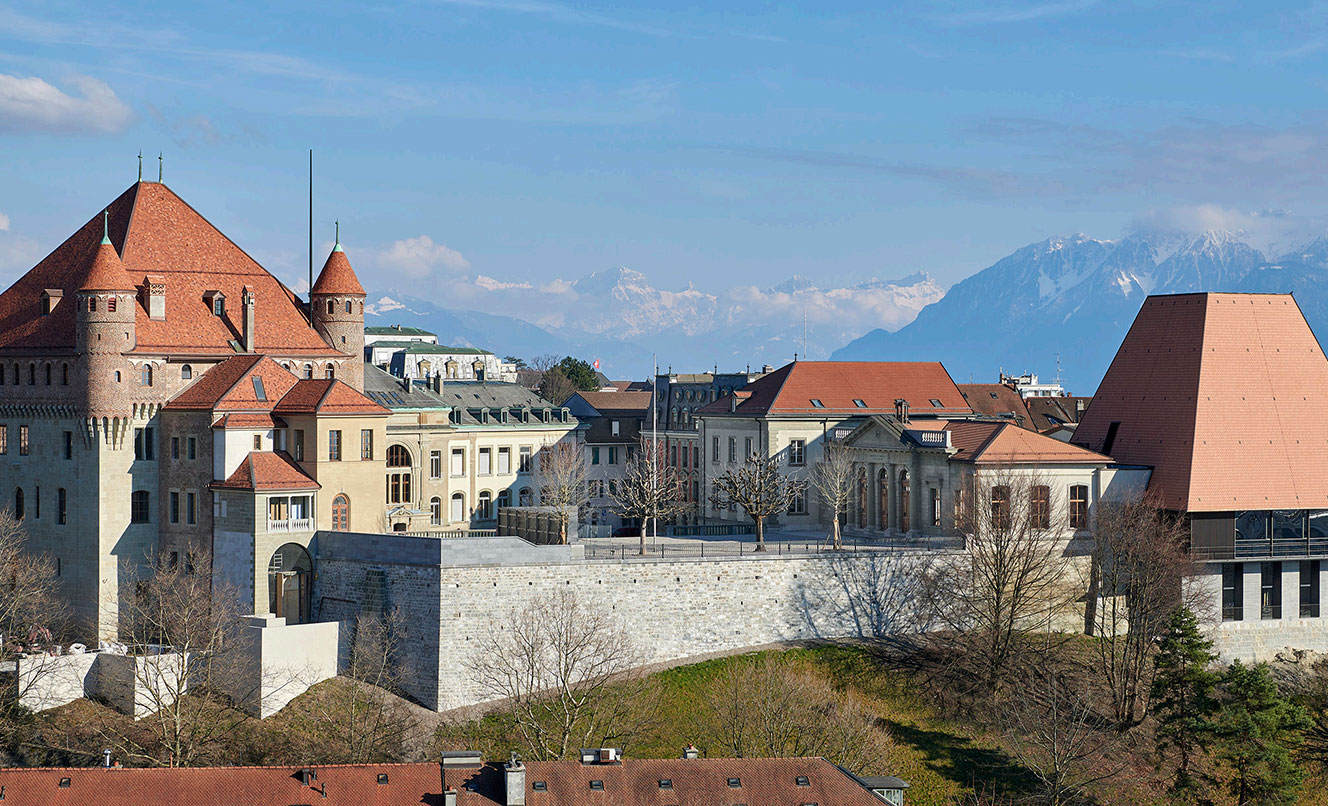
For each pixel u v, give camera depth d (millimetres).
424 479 155500
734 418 167250
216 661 111750
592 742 105000
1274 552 137625
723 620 123062
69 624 131125
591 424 189250
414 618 115062
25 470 136750
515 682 114188
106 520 129250
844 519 153000
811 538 146875
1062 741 108812
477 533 146250
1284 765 104125
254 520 121750
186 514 128875
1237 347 144250
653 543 139250
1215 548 136125
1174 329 146750
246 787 71688
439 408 159875
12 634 122062
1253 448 139875
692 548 133250
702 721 109750
